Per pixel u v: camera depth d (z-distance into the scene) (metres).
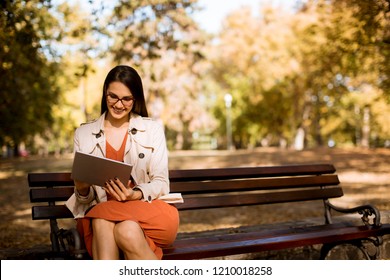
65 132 40.06
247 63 30.17
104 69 26.59
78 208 3.21
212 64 40.03
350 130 50.78
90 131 3.29
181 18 21.78
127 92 3.16
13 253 3.52
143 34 10.50
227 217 8.42
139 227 2.87
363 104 25.36
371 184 11.69
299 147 35.41
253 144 51.06
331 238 3.84
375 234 4.04
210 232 4.51
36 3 7.87
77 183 3.06
